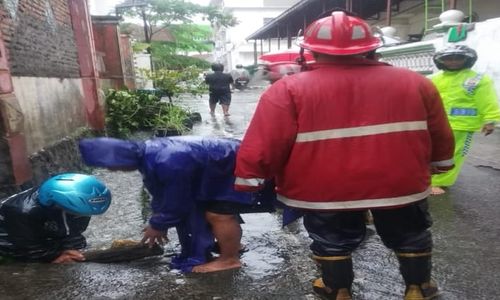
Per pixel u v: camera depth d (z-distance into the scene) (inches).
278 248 141.9
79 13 305.4
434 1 621.3
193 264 125.4
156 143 115.1
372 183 83.6
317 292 100.0
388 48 483.8
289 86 85.2
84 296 110.0
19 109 170.6
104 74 488.7
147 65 802.2
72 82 283.7
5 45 183.9
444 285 113.7
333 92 83.4
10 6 193.0
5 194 162.6
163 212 115.1
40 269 128.5
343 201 85.2
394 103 83.1
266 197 122.3
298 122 84.7
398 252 92.9
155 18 959.6
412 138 83.8
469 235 148.3
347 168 83.7
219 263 125.0
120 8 916.6
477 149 288.5
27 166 174.7
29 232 131.3
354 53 84.4
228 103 532.1
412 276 91.6
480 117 190.1
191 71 605.9
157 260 135.5
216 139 119.8
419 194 85.9
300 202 88.9
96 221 178.4
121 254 135.3
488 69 336.2
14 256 134.0
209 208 122.8
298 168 86.5
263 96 87.6
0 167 162.6
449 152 93.6
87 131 300.7
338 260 89.5
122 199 207.8
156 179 113.3
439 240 144.4
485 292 110.3
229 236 123.2
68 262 134.5
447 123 90.4
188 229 125.2
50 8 252.2
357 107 83.3
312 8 727.7
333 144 83.8
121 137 359.9
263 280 117.7
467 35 358.0
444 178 197.8
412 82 84.5
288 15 796.0
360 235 92.4
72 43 293.7
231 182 118.2
